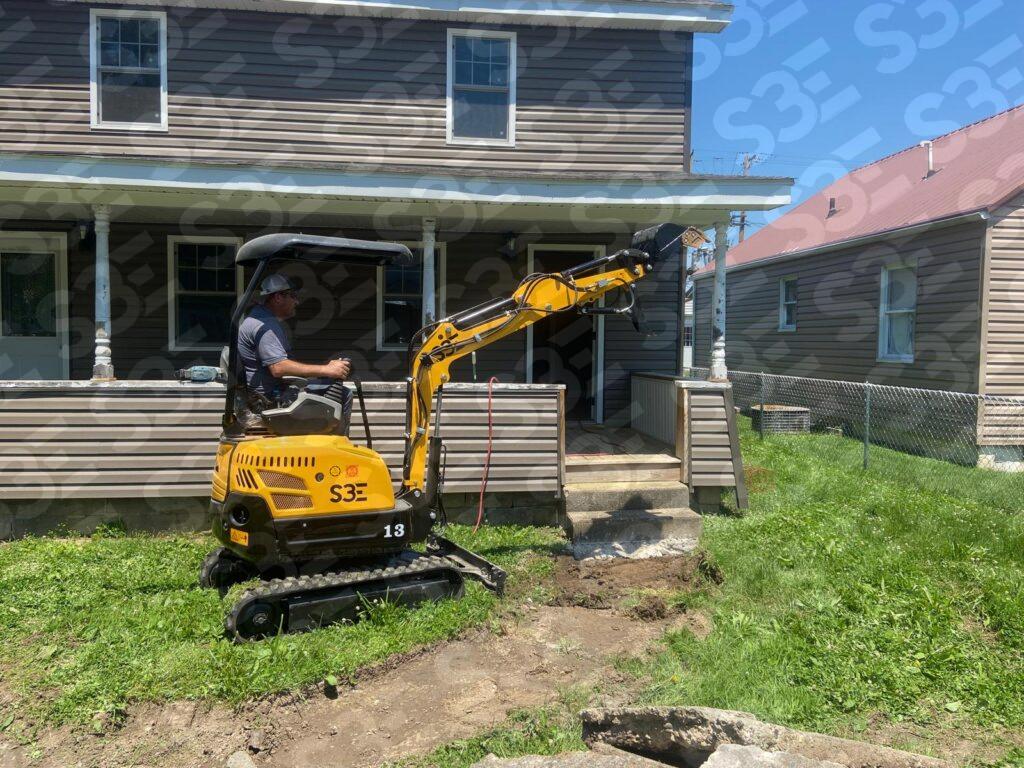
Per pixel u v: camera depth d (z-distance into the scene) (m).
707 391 7.52
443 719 3.77
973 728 3.69
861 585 5.37
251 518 4.50
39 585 5.30
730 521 7.15
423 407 5.32
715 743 3.15
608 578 5.75
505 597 5.29
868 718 3.78
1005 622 4.78
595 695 3.97
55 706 3.69
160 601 4.99
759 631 4.68
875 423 13.15
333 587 4.66
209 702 3.82
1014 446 10.82
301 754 3.49
